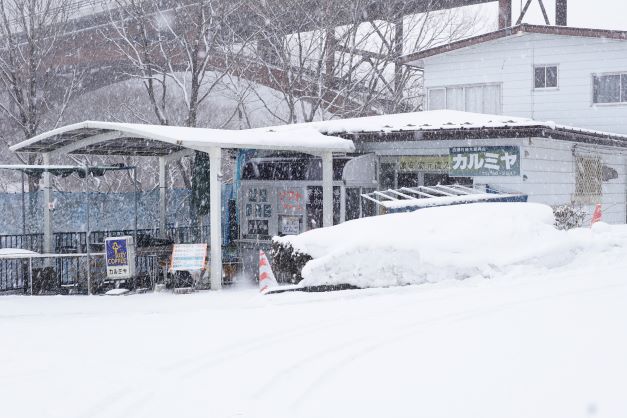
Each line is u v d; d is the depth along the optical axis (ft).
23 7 91.91
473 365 22.67
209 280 54.39
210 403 20.12
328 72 106.11
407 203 53.98
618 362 21.62
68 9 100.07
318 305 38.50
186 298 45.98
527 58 84.23
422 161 65.10
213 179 51.06
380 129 63.87
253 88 105.09
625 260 48.34
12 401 20.44
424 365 23.24
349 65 108.58
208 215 65.51
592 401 18.13
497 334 27.27
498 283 42.06
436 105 90.02
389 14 107.45
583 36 81.10
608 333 25.91
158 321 35.06
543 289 38.75
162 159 66.44
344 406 19.38
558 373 20.90
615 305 32.12
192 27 98.68
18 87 90.99
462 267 43.09
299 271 44.55
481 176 61.82
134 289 51.67
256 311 37.52
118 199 64.23
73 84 103.86
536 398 18.74
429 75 90.43
